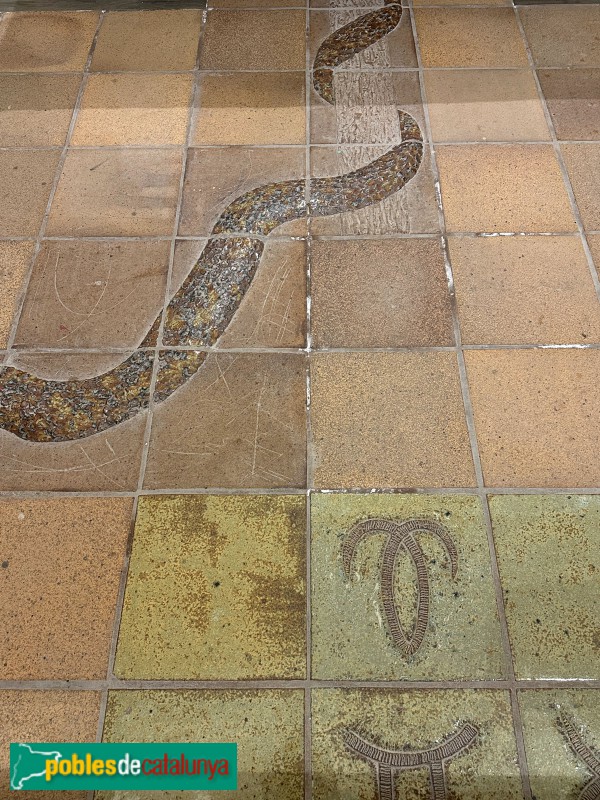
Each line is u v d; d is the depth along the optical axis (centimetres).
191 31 334
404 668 165
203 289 238
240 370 217
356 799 150
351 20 339
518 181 265
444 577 177
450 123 288
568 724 157
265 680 164
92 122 293
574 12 336
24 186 269
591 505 187
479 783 151
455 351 220
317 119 292
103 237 253
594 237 247
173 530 186
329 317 229
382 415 206
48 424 207
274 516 188
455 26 332
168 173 272
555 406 206
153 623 172
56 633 171
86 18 342
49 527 187
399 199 261
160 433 204
